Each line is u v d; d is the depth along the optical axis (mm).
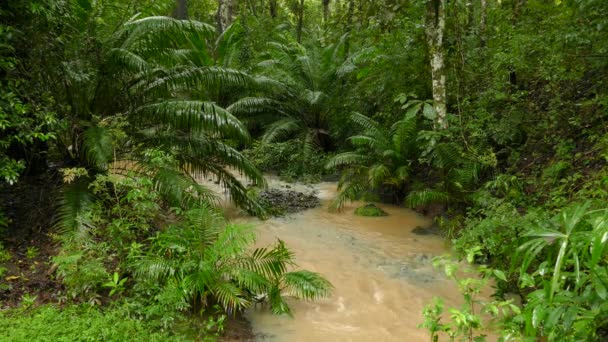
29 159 5566
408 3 7234
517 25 6980
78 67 5223
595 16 5203
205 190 5664
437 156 6605
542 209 4785
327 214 7414
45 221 4871
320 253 5574
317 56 11633
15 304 3404
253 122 11867
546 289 1986
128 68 5434
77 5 5535
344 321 3924
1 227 4477
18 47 4480
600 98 5457
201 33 6223
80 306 3406
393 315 4031
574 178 4770
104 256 3957
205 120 5641
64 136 5531
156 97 6074
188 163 6363
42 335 2826
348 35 11195
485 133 6516
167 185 5152
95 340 2869
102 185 4672
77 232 4062
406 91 8539
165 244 3904
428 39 6707
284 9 21469
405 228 6652
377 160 7977
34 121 4422
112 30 6094
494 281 4469
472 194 6082
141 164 5469
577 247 1875
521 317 2223
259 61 13922
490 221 4320
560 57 5367
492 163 6039
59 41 4969
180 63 7727
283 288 4152
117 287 3447
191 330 3443
